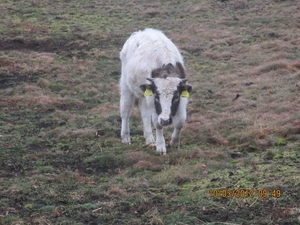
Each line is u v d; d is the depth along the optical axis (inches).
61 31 1076.5
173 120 490.3
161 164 475.5
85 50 959.6
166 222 370.3
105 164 489.1
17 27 1096.8
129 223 369.7
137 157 488.4
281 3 1210.6
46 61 883.4
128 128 547.5
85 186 439.8
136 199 405.4
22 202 411.5
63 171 476.1
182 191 418.9
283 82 709.3
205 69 840.3
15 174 473.4
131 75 515.8
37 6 1261.1
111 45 988.6
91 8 1251.8
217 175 442.6
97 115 644.7
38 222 375.2
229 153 486.0
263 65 806.5
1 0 1300.4
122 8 1249.4
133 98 544.1
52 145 549.6
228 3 1251.2
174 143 509.7
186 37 1011.3
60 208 395.5
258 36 999.6
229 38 995.3
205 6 1228.5
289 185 410.9
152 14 1197.1
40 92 737.0
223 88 722.8
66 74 821.9
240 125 555.8
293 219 361.1
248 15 1147.9
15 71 836.0
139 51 509.7
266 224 360.5
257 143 498.9
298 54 858.1
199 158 480.4
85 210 392.8
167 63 484.1
